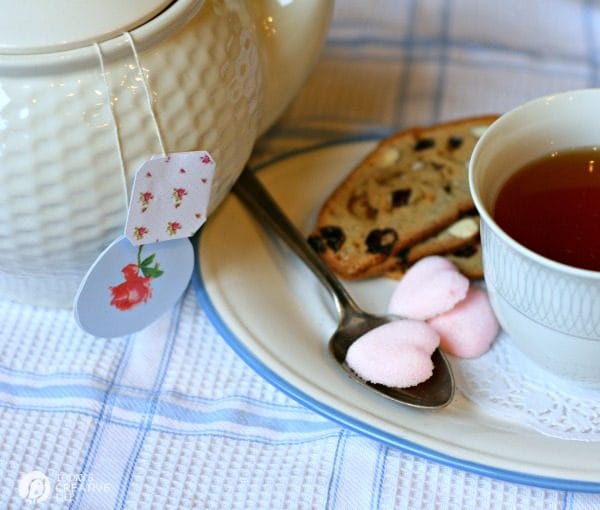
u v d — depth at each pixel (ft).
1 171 1.12
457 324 1.28
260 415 1.24
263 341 1.25
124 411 1.24
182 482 1.18
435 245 1.39
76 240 1.18
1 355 1.29
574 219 1.20
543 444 1.17
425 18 1.76
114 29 1.10
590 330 1.13
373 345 1.22
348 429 1.18
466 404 1.23
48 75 1.10
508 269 1.15
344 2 1.79
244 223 1.40
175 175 1.17
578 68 1.67
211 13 1.18
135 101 1.13
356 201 1.43
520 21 1.76
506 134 1.22
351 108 1.62
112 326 1.26
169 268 1.25
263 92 1.31
